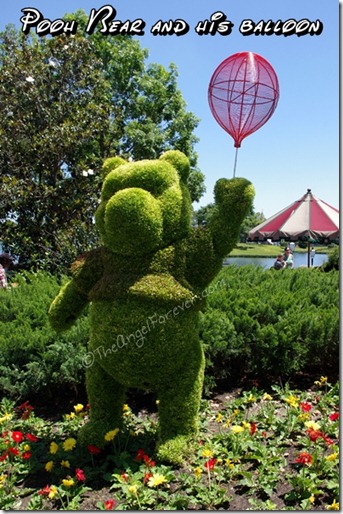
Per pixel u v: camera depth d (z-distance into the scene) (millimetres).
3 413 4590
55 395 5070
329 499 3211
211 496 3176
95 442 3754
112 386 3844
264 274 7477
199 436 3955
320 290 6777
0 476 3395
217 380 5340
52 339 5090
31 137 11805
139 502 3119
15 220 11625
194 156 19891
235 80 3818
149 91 18984
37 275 7543
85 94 12680
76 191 11938
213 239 3605
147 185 3535
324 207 13117
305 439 3842
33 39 12977
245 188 3615
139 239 3387
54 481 3488
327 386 5324
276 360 5277
